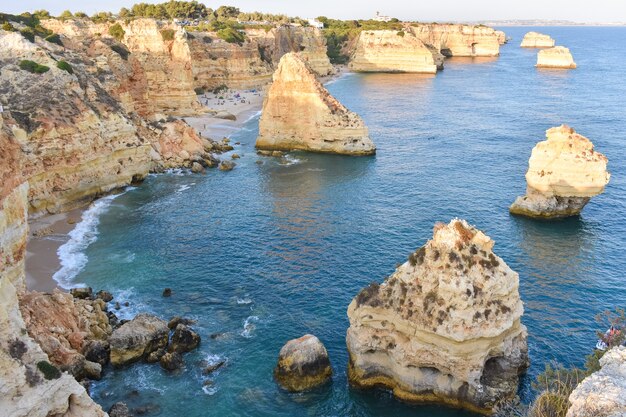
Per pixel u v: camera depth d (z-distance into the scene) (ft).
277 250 173.06
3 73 214.90
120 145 233.96
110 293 144.97
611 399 59.31
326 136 297.53
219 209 211.82
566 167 192.65
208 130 350.64
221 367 115.14
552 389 87.35
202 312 136.87
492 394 98.48
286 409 103.50
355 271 158.20
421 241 179.11
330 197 225.56
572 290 146.92
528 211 199.93
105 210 209.46
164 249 173.99
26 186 121.90
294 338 125.29
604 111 406.41
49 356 107.04
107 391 107.76
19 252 117.70
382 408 103.04
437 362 99.30
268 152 298.56
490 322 96.37
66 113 208.23
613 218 198.80
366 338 105.60
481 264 99.19
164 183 245.65
